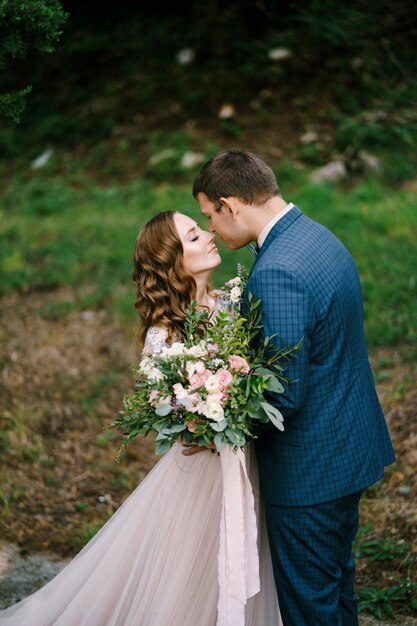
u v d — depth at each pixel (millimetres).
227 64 10211
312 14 10242
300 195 7984
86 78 10641
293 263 2299
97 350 5508
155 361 2410
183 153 9125
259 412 2287
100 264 6699
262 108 9703
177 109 9883
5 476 4246
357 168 8812
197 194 2535
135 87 10297
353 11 10281
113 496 4164
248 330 2314
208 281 2818
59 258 6793
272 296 2277
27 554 3707
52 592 2910
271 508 2488
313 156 8961
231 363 2283
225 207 2459
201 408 2270
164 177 8914
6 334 5762
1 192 8992
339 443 2418
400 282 5754
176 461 2689
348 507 2498
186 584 2656
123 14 11430
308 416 2396
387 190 8375
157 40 10852
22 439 4570
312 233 2418
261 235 2469
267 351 2318
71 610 2799
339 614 2555
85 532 3803
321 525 2443
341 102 9703
